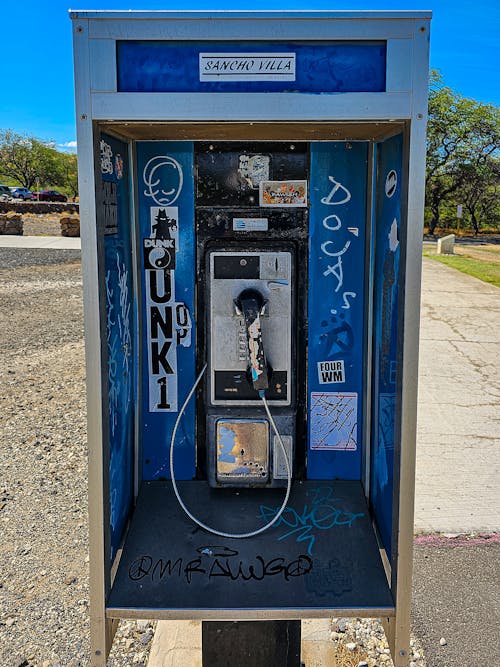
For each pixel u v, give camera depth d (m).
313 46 1.48
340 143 2.05
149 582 1.84
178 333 2.17
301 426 2.20
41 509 3.54
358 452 2.23
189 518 2.09
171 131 1.81
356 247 2.11
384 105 1.49
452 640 2.50
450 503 3.54
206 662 1.90
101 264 1.58
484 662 2.39
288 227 2.09
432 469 3.98
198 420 2.21
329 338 2.16
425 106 1.49
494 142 28.67
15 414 5.01
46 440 4.50
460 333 7.83
